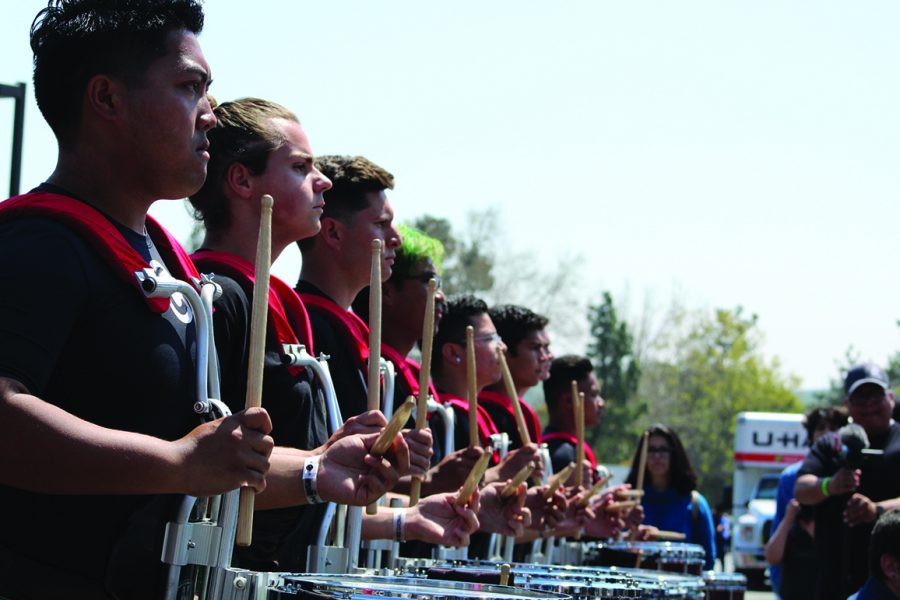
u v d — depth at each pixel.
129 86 3.25
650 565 8.27
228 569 3.23
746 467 29.97
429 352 4.55
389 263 5.56
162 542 3.24
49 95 3.29
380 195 5.50
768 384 74.81
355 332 5.23
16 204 3.04
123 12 3.24
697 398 75.31
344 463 3.68
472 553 6.66
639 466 9.96
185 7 3.33
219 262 4.25
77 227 3.05
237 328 4.07
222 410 3.21
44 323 2.89
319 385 4.51
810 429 11.20
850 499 8.05
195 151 3.34
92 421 3.09
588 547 8.53
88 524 3.12
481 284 50.38
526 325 8.94
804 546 10.05
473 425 5.65
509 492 5.36
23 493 3.07
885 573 6.73
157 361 3.16
